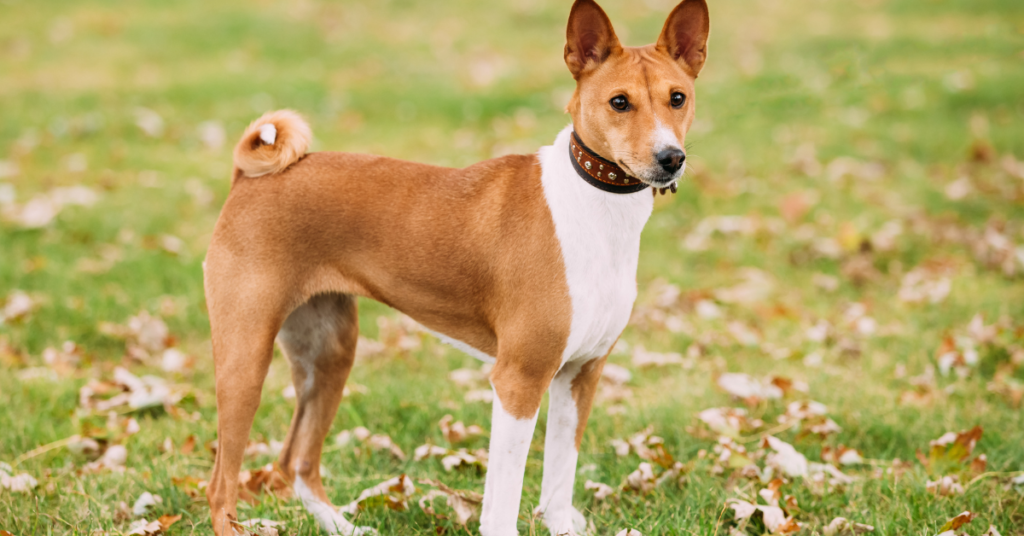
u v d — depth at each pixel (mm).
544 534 3264
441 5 14406
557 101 10180
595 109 2885
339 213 3127
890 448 3961
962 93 10016
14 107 9109
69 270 5828
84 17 12688
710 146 8734
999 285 5988
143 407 4398
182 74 10609
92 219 6602
